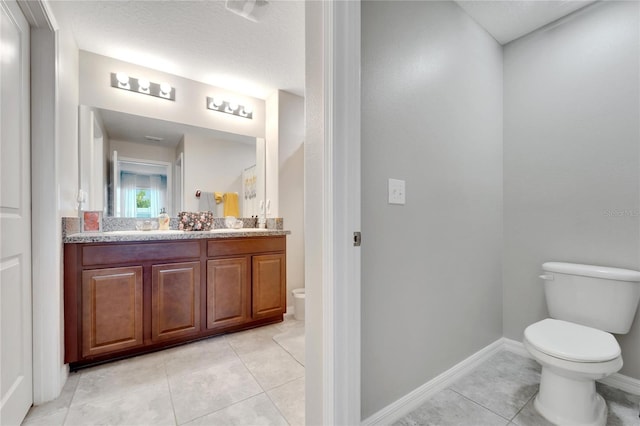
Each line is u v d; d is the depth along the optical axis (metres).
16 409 1.25
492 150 1.94
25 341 1.34
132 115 2.38
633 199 1.54
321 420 1.06
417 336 1.41
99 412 1.38
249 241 2.45
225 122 2.85
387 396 1.27
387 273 1.27
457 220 1.65
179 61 2.35
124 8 1.74
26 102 1.38
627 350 1.54
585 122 1.70
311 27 1.13
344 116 1.04
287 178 2.92
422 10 1.45
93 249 1.77
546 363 1.25
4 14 1.18
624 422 1.28
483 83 1.87
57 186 1.50
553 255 1.82
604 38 1.64
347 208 1.04
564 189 1.78
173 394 1.52
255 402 1.45
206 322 2.22
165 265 2.04
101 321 1.79
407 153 1.36
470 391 1.52
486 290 1.88
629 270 1.51
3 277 1.15
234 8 1.72
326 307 1.02
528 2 1.66
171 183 2.57
